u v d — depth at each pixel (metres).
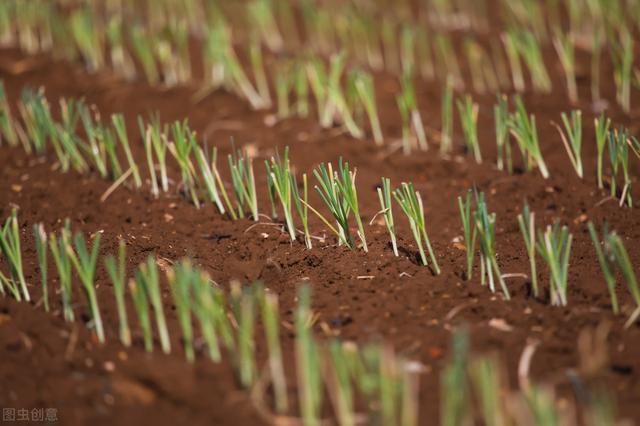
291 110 5.77
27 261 3.70
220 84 6.06
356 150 5.16
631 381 2.88
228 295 3.48
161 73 6.30
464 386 2.69
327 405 2.79
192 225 4.26
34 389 2.85
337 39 7.05
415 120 5.22
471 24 7.21
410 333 3.19
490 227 3.40
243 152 5.14
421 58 6.51
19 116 5.58
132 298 3.38
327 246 3.93
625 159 4.20
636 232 4.04
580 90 5.88
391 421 2.59
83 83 6.07
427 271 3.68
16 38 6.92
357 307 3.39
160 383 2.88
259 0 6.81
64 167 4.87
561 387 2.87
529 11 6.79
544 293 3.46
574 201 4.42
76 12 6.48
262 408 2.79
